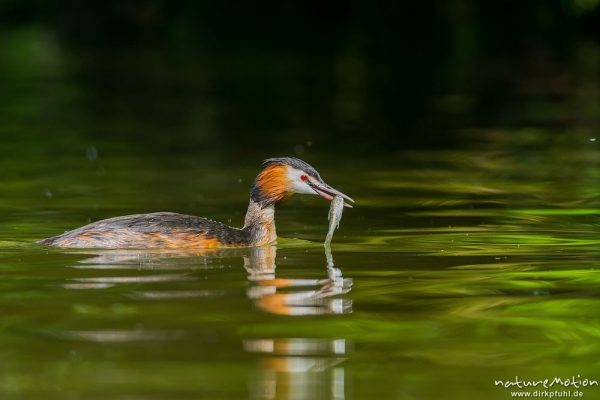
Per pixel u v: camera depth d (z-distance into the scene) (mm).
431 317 9484
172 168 20203
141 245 12555
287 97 33250
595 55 42375
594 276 11078
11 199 16594
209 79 38625
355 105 31172
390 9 55281
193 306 9758
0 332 8891
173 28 57562
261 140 24359
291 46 49969
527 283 10773
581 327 9188
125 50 49594
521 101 31219
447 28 51375
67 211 15484
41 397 7441
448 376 7957
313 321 9305
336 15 59656
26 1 70188
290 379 7844
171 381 7770
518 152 22078
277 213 15727
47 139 24609
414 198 16797
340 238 13523
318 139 24547
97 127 26750
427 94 33562
